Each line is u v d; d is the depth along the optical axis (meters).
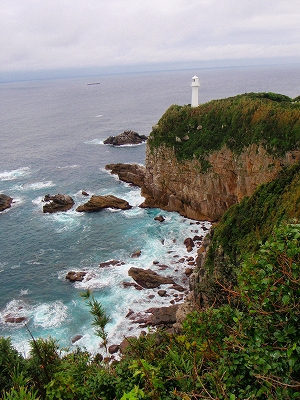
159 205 70.12
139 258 51.88
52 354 13.83
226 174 61.00
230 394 7.63
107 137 133.38
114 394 10.86
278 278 8.50
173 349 11.49
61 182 85.88
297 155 50.38
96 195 75.38
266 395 7.70
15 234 60.88
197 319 10.95
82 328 38.72
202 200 64.00
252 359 7.96
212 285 25.67
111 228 61.69
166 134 69.88
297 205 31.11
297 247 8.50
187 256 51.75
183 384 8.97
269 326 8.45
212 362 9.32
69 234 60.22
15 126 171.38
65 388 10.34
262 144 54.66
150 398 9.23
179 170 66.12
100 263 50.88
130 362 11.89
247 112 60.06
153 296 42.81
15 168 99.44
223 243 38.00
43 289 46.06
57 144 125.81
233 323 10.19
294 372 7.69
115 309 40.91
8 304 43.56
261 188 41.06
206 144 63.09
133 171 84.12
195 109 70.19
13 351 14.48
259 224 36.62
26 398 9.52
